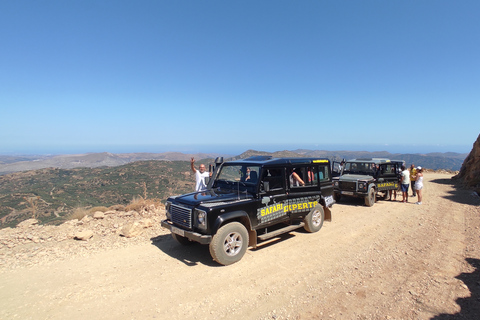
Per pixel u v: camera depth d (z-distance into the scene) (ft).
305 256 17.97
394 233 23.34
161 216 27.27
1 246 19.65
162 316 11.34
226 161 22.33
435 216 30.04
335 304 12.04
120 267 16.33
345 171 42.24
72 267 16.30
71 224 24.63
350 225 25.98
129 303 12.36
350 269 15.84
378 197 43.04
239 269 15.99
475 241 20.84
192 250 19.15
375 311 11.39
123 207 30.81
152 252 18.76
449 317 10.75
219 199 17.47
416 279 14.33
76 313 11.57
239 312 11.58
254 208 18.29
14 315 11.43
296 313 11.42
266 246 20.03
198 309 11.84
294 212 21.33
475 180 53.83
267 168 19.35
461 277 14.43
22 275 15.28
